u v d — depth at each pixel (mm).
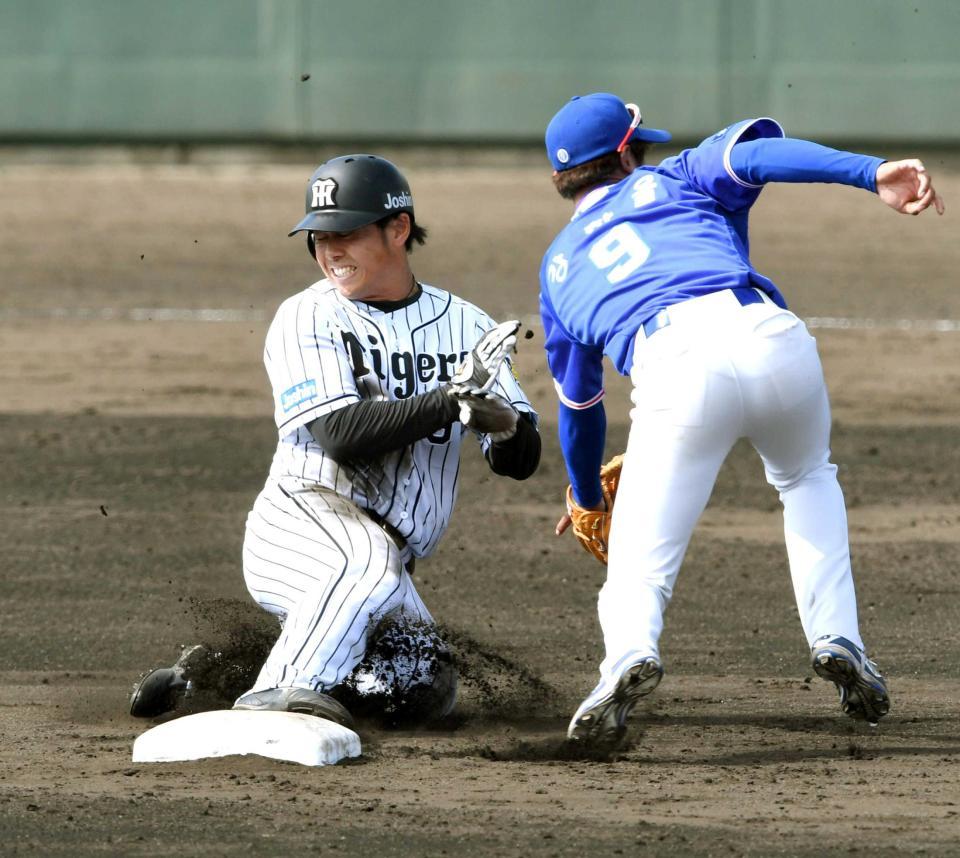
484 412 16625
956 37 89500
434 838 13211
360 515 17422
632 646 15266
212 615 23719
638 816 13812
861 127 90375
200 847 13016
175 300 61312
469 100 93688
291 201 84125
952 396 45125
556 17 92312
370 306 17734
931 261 69500
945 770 15547
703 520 31312
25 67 94062
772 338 15648
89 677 20594
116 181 89125
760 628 23516
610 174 17234
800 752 16422
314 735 15586
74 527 30297
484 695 19312
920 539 29609
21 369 48656
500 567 27500
